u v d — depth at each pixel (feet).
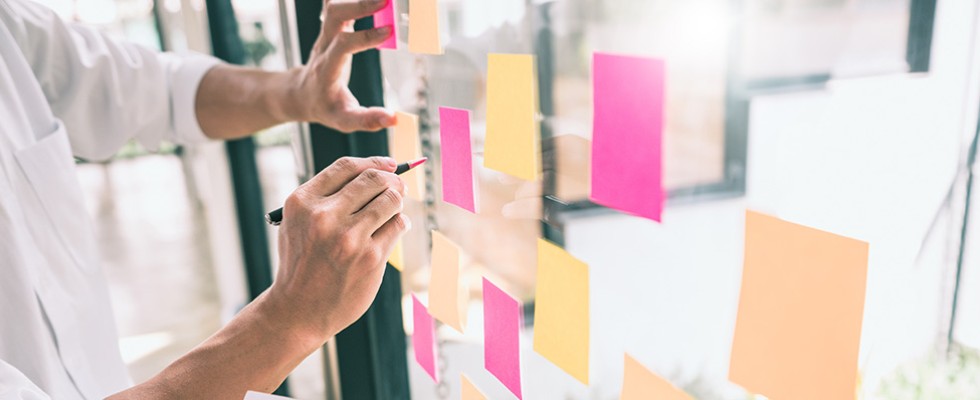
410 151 2.26
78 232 2.49
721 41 2.08
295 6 2.53
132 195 12.78
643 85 1.38
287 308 1.56
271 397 1.58
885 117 1.63
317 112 2.44
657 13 2.17
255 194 6.32
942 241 1.64
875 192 1.66
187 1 6.16
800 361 1.26
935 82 1.54
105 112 2.86
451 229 2.54
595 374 3.96
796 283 1.25
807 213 1.78
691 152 2.77
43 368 2.11
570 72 2.40
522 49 2.25
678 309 3.97
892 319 1.72
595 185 1.59
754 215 1.32
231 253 6.52
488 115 1.90
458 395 2.97
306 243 1.51
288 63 2.67
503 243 2.88
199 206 11.95
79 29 2.81
